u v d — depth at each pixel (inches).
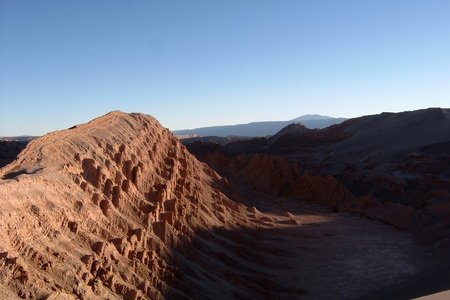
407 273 1288.1
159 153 1722.4
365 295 1112.8
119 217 971.3
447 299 760.3
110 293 704.4
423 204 2449.6
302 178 2957.7
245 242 1476.4
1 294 553.0
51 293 598.2
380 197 2768.2
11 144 2736.2
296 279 1226.6
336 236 1771.7
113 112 1732.3
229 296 961.5
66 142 1139.9
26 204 744.3
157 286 812.0
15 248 644.1
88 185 985.5
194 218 1341.0
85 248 773.3
